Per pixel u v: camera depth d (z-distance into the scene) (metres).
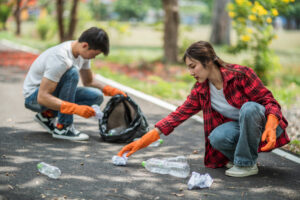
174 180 3.66
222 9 25.09
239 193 3.39
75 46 4.45
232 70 3.53
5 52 16.06
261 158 4.39
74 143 4.69
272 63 8.59
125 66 12.98
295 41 30.27
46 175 3.65
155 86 8.95
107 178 3.66
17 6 28.62
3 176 3.58
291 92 8.53
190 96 3.85
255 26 8.49
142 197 3.27
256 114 3.47
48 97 4.32
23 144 4.56
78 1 16.41
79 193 3.30
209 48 3.48
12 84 8.86
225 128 3.70
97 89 5.01
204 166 4.07
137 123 4.74
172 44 14.32
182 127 5.75
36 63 4.62
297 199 3.29
